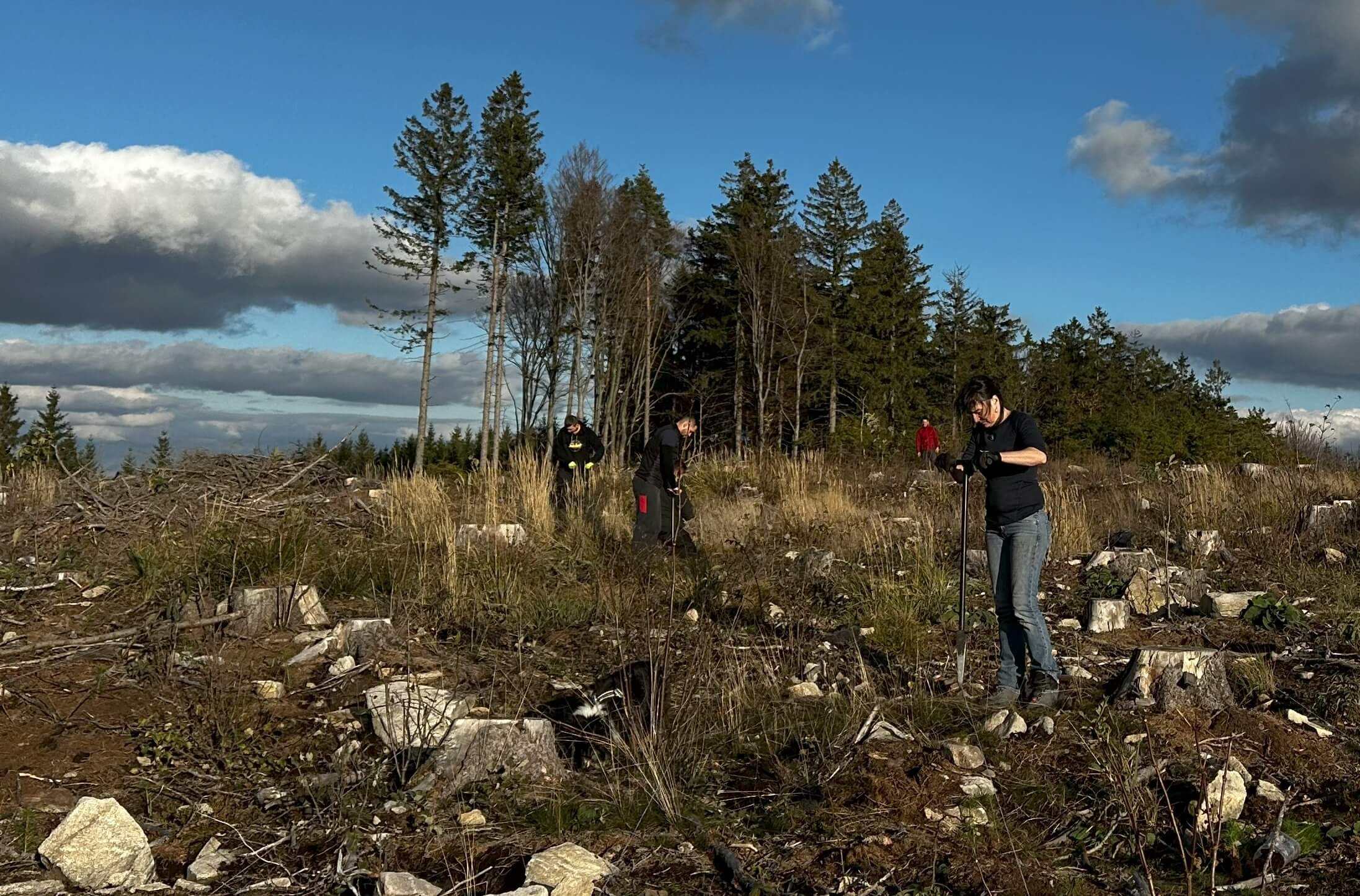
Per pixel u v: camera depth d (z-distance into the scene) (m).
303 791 4.11
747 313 47.78
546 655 5.91
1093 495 12.18
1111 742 4.37
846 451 22.55
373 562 7.32
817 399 50.62
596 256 42.50
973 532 9.74
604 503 10.73
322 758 4.45
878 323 49.22
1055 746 4.64
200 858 3.58
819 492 12.52
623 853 3.66
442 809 3.99
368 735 4.68
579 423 10.98
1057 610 7.37
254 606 6.12
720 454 17.19
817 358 47.56
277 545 7.10
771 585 7.93
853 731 4.74
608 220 41.69
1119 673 5.76
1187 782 4.19
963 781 4.18
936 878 3.46
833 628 6.86
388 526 8.58
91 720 4.74
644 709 4.60
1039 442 5.30
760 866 3.55
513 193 40.09
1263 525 9.74
